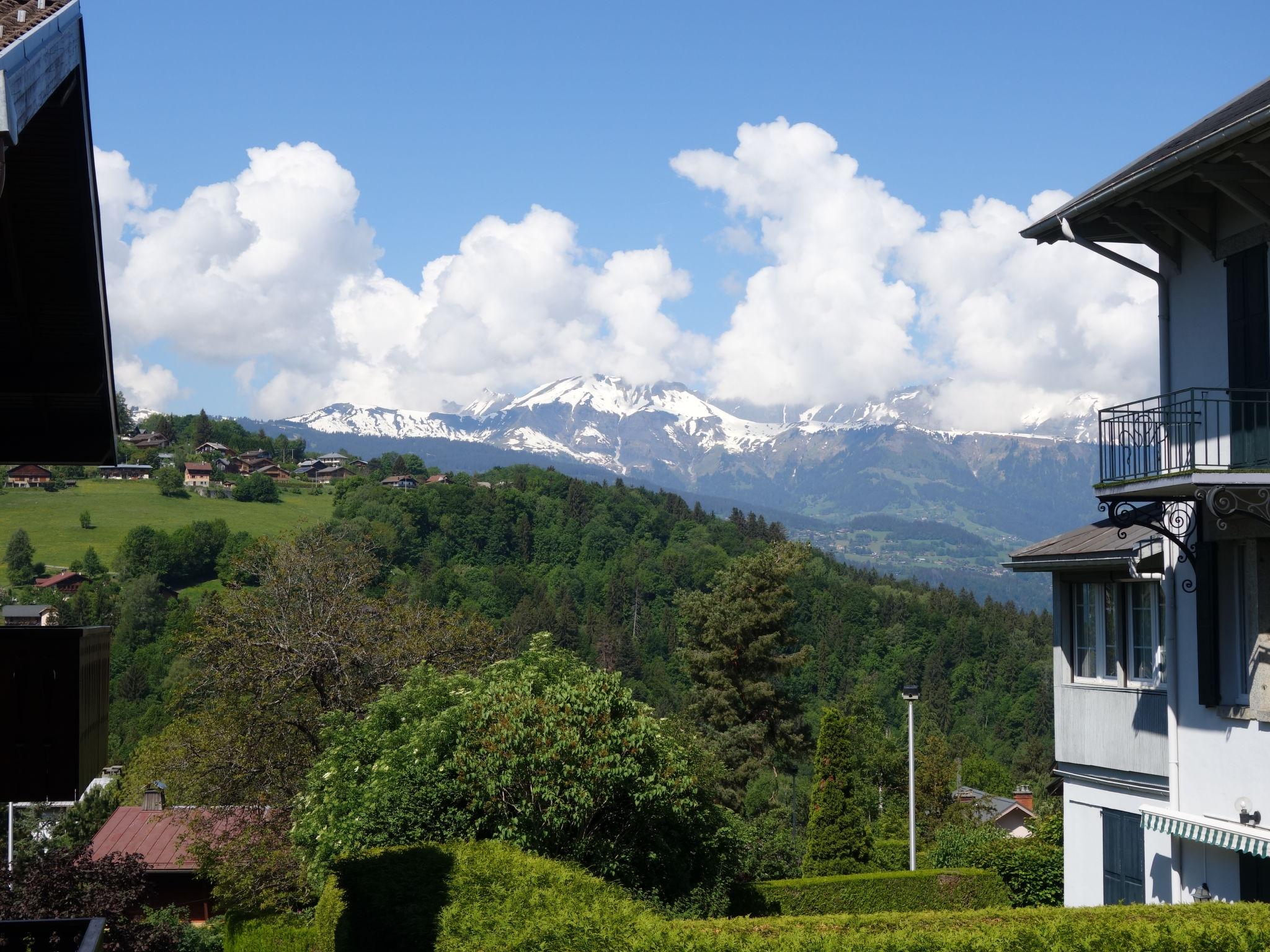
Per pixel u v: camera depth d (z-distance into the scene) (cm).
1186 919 1176
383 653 2911
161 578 15425
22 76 614
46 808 4756
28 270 1082
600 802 1711
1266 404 1416
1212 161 1367
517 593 15100
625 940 1109
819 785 3769
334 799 2119
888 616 15338
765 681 5284
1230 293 1507
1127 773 1831
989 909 1258
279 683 2794
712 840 2003
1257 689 1441
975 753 10862
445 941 1201
